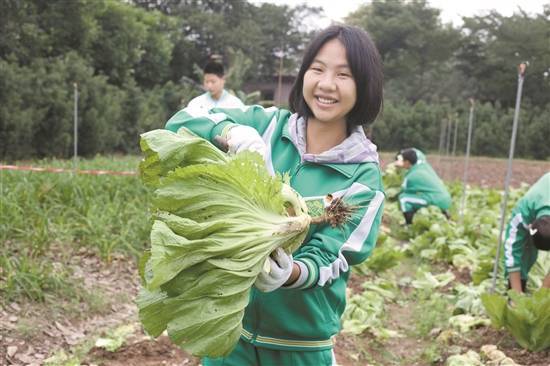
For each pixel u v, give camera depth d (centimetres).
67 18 2508
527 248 586
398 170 1569
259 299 256
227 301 197
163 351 523
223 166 199
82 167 1295
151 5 4578
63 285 596
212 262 195
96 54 2778
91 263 714
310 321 258
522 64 599
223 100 693
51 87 2172
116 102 2547
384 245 916
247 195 204
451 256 935
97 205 842
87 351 507
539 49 4531
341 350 575
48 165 1321
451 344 588
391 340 623
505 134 3959
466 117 4034
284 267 209
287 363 263
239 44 4481
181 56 4225
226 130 252
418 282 764
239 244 198
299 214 215
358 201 249
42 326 531
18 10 2266
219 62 684
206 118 262
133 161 1570
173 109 3125
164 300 196
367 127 297
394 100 4925
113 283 675
